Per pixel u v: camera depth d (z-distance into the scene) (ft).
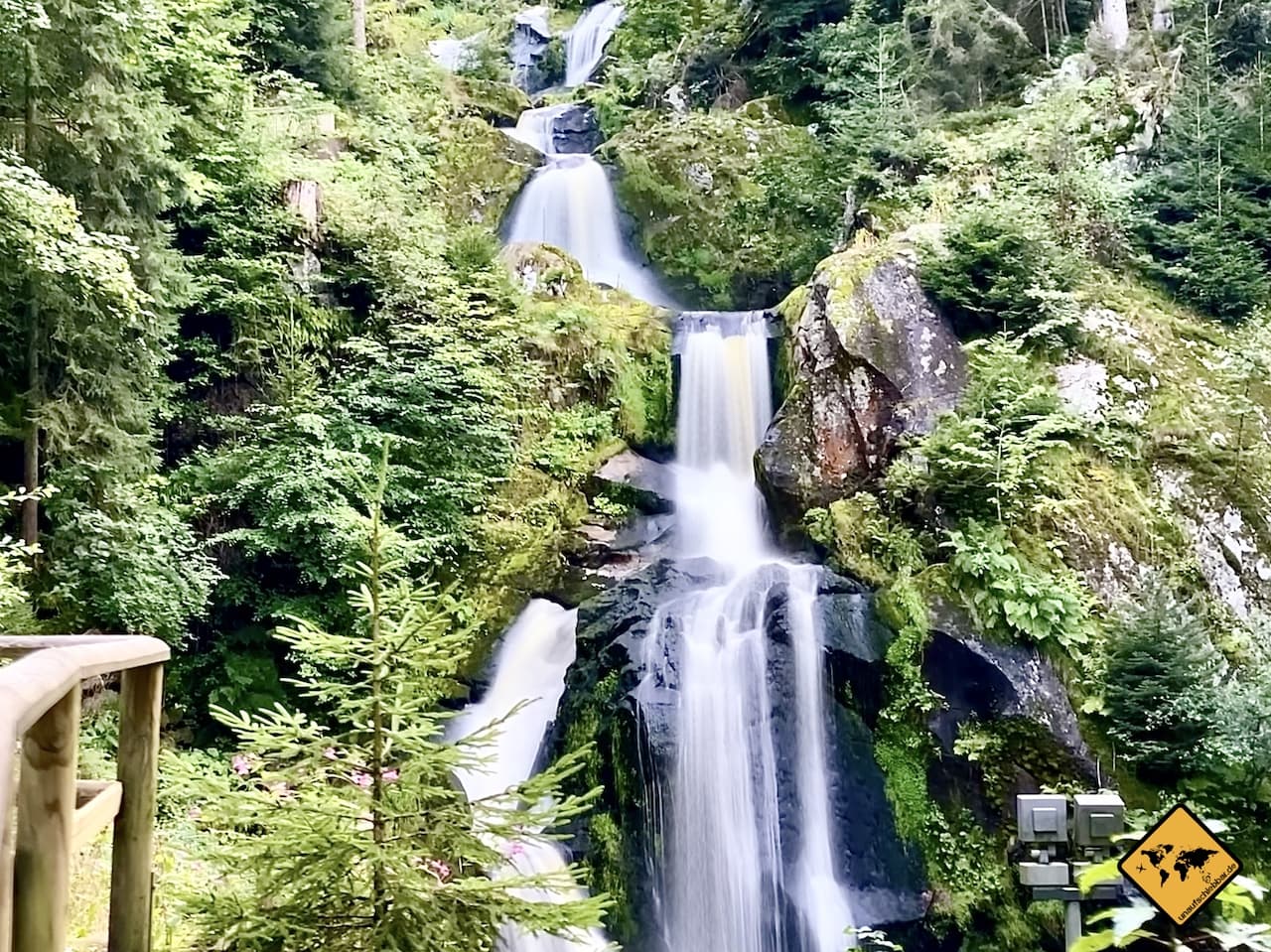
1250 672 22.31
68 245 18.45
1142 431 28.19
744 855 22.35
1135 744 21.67
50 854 6.36
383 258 31.42
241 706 24.21
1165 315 32.60
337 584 26.03
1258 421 29.09
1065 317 29.73
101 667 6.13
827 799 23.02
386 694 9.84
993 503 25.94
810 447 30.73
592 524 31.45
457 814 9.32
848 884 22.27
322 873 8.75
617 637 24.25
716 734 22.94
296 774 9.36
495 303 34.53
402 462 28.45
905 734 23.24
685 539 32.17
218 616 25.50
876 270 31.96
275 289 28.89
